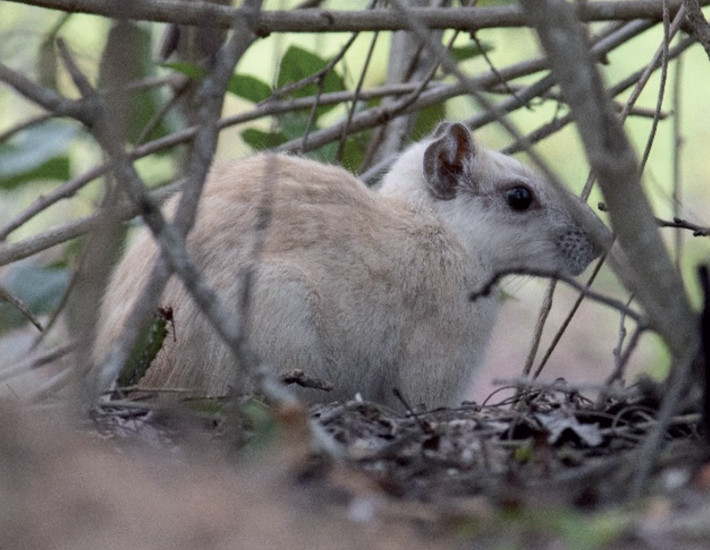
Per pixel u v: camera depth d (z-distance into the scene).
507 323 21.81
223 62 8.17
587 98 7.90
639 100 22.84
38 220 18.94
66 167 14.90
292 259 11.06
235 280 10.75
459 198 12.48
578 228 12.50
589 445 8.36
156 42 18.72
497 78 12.92
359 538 6.73
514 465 7.84
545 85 13.04
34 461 7.36
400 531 6.84
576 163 22.14
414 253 11.87
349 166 15.04
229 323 7.56
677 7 12.24
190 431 8.67
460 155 12.64
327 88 14.18
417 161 12.87
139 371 10.01
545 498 7.20
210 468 7.71
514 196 12.55
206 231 11.04
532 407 9.34
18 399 9.75
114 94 7.55
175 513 6.90
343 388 11.47
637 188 8.10
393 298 11.65
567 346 21.38
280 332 10.78
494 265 12.49
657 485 7.38
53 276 13.97
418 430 8.75
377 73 20.52
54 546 6.53
